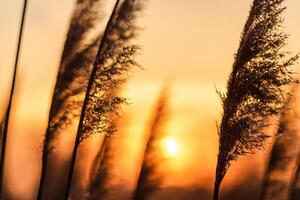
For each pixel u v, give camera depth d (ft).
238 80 17.60
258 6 17.78
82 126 19.76
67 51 20.84
